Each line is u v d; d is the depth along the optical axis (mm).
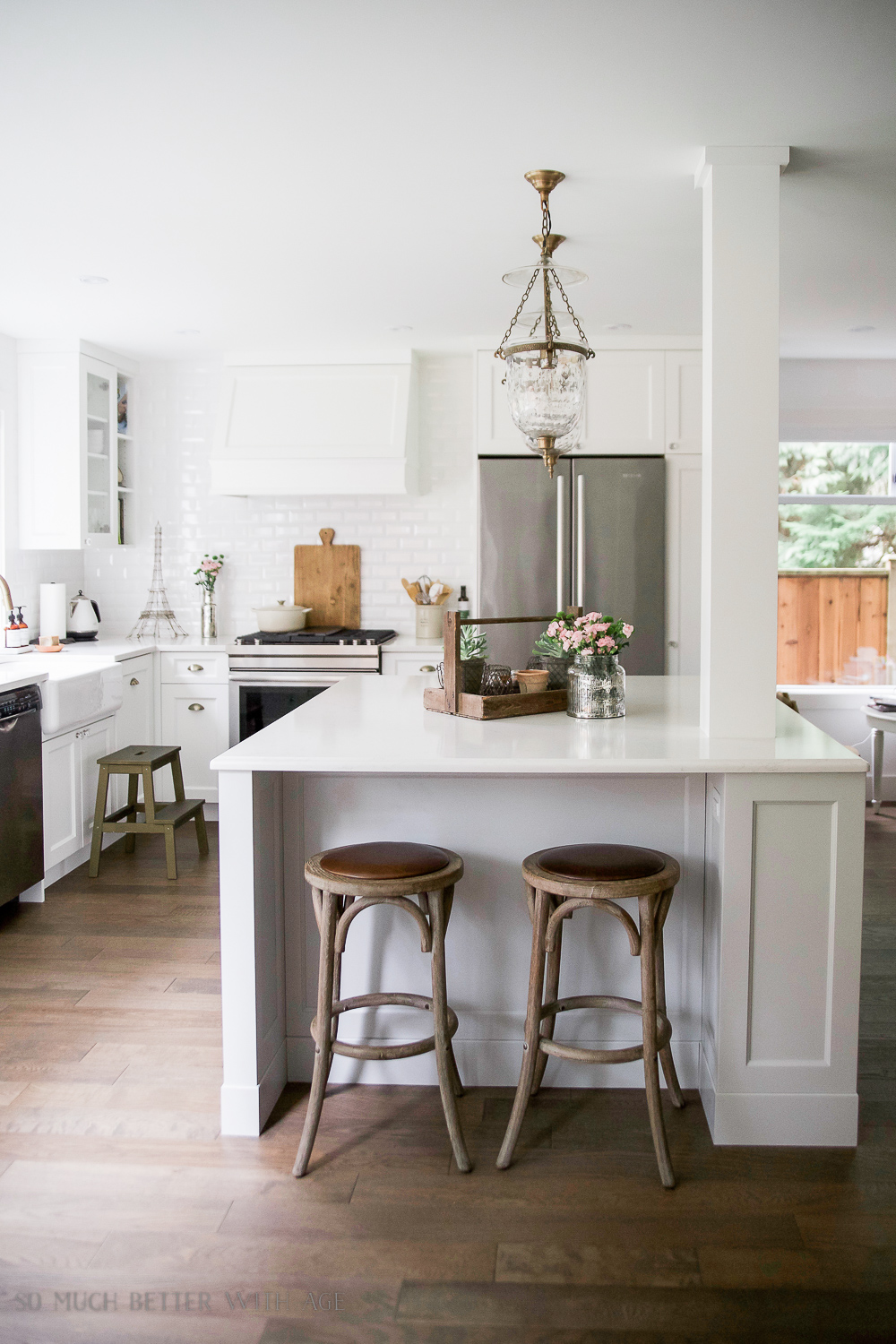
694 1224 2105
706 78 2289
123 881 4449
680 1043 2691
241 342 5160
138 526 5859
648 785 2674
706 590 2684
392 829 2715
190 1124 2494
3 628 4965
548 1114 2574
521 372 2752
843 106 2430
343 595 5801
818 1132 2428
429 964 2723
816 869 2404
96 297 4246
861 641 6156
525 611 5160
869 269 3828
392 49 2164
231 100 2404
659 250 3600
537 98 2389
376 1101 2633
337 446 5258
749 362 2627
